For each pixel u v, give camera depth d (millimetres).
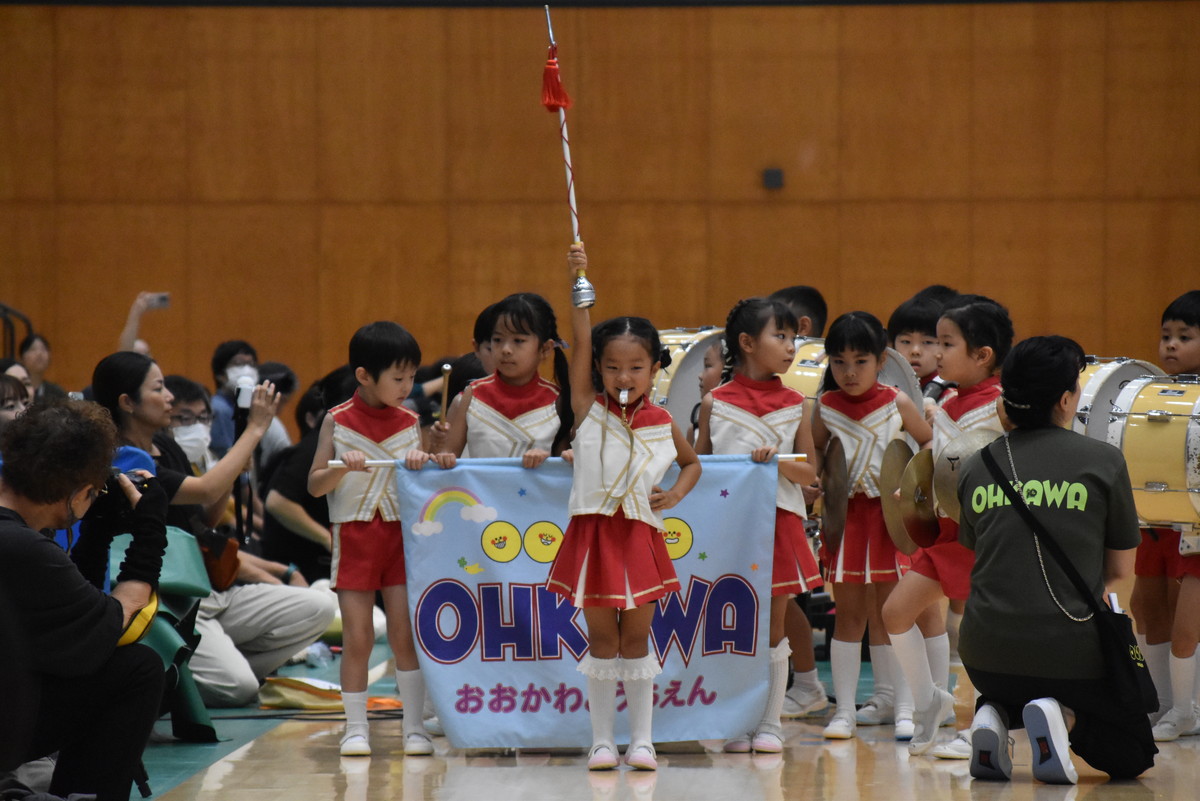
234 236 27344
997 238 26969
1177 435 10492
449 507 10281
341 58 27203
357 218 27344
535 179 27281
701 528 10375
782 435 10789
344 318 27391
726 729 10211
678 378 13938
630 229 27281
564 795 8820
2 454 7453
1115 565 9219
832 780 9242
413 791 8984
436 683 10156
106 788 7723
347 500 10391
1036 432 9367
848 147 27062
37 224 27250
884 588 11391
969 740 9977
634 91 27156
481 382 10742
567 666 10250
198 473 14711
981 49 26875
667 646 10305
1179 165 26734
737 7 27016
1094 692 8891
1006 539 9094
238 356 21281
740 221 27188
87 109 27172
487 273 27328
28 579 7156
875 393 11219
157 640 10383
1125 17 26656
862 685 13273
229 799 8797
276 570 15281
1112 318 26906
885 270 27094
